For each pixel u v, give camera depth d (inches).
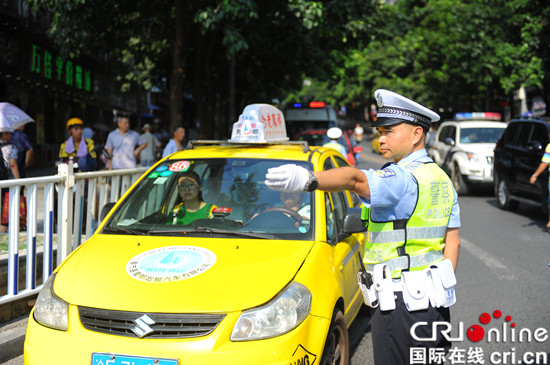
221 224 183.3
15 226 211.2
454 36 1294.3
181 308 141.7
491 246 386.0
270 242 171.5
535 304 263.3
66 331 145.8
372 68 2416.3
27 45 780.6
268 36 814.5
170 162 208.4
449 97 1565.0
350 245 201.2
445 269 115.9
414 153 119.6
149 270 155.1
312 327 147.8
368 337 228.1
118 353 139.2
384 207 115.0
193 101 1582.2
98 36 729.0
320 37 846.5
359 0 725.3
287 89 1100.5
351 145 659.4
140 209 195.3
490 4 1211.9
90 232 259.1
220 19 558.9
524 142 516.4
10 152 342.6
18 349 199.8
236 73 1029.2
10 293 211.8
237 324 140.2
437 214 117.3
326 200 191.6
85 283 153.2
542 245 388.8
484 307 260.2
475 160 646.5
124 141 432.1
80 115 1155.9
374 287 117.0
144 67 1003.3
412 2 2400.3
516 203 543.8
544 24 831.1
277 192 191.9
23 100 875.4
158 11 760.3
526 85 1146.7
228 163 203.6
